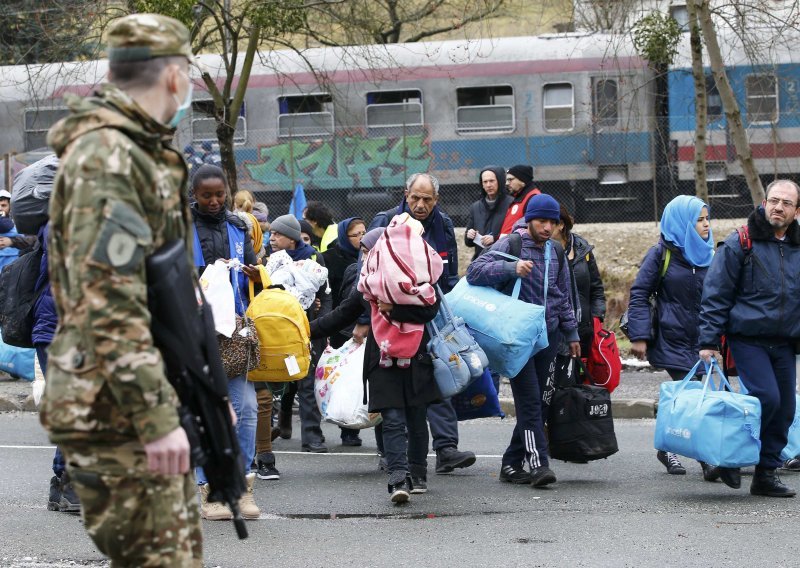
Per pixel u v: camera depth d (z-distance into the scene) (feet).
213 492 13.53
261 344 26.45
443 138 88.17
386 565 22.49
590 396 31.76
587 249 34.65
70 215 11.93
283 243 38.81
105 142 12.06
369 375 28.32
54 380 12.41
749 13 63.21
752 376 28.84
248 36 68.95
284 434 41.06
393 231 27.53
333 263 40.42
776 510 27.71
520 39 89.10
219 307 25.09
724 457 28.50
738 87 82.58
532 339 29.55
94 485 12.62
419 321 27.45
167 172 12.71
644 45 71.97
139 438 12.34
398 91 89.76
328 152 87.81
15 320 26.63
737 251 28.68
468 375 28.19
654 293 33.42
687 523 26.16
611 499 29.30
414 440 29.73
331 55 88.79
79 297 11.78
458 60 88.99
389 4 89.10
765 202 28.53
